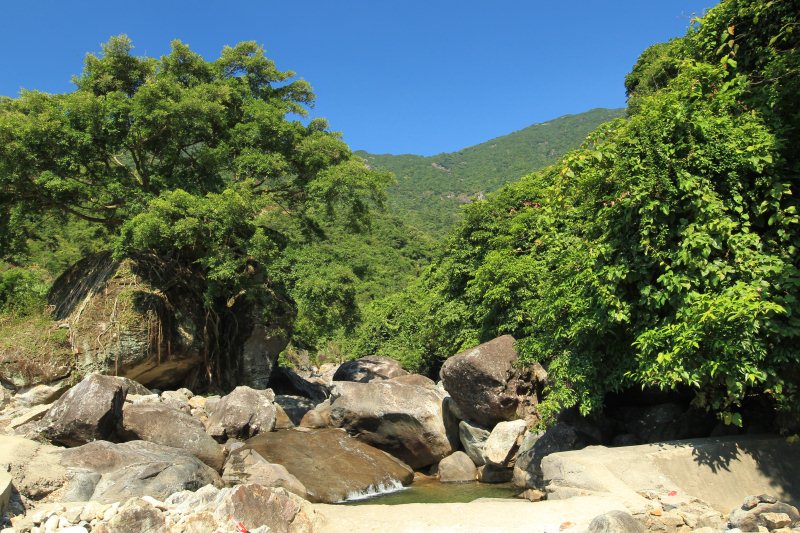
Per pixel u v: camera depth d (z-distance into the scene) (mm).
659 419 9750
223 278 17266
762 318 7234
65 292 17969
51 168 16781
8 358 14805
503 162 155250
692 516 6613
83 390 11539
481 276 16047
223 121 19188
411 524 6879
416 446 13766
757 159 7742
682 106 8016
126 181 18219
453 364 12945
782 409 8016
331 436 13914
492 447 11828
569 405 9609
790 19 8289
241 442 13211
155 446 10609
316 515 7207
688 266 7797
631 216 8508
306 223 21734
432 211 102125
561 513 6836
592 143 9398
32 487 7684
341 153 21031
